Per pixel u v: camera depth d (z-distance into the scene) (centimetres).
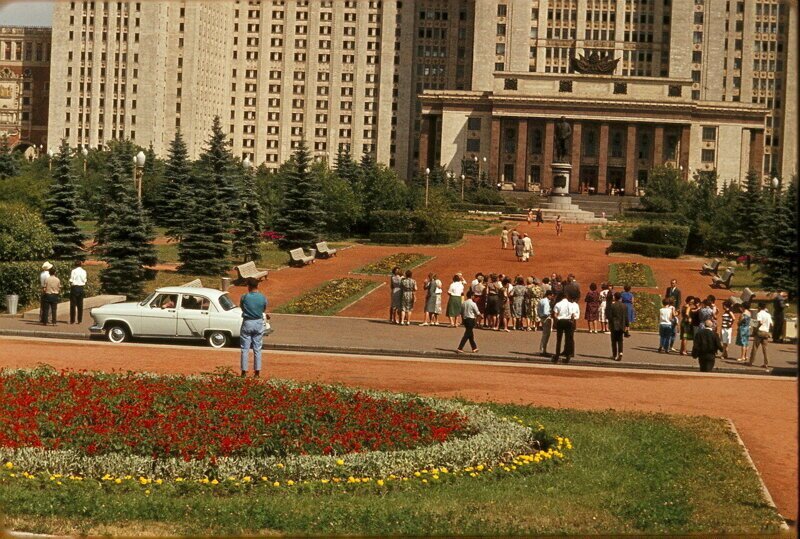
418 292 8306
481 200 17750
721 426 3519
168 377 3628
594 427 3394
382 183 12562
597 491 2631
